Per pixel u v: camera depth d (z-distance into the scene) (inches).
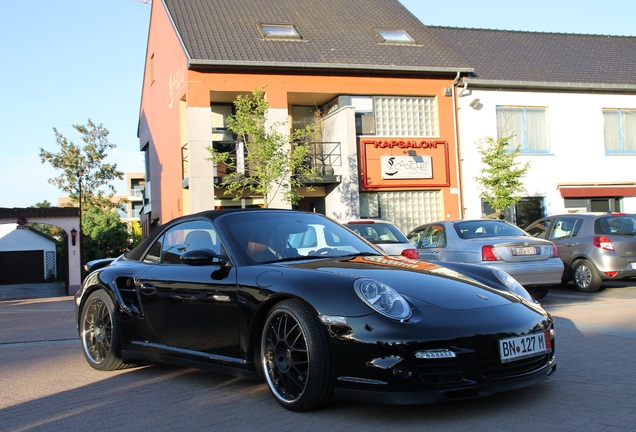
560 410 141.9
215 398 164.7
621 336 238.2
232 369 163.0
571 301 384.2
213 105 768.9
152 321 188.7
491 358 137.6
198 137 697.0
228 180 660.7
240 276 163.0
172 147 829.8
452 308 142.5
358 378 135.9
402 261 175.3
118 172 1635.1
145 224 1245.1
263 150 633.6
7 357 247.6
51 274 1573.6
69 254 844.6
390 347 133.0
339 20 852.6
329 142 754.8
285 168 655.8
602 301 376.8
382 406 148.0
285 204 724.7
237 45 734.5
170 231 201.8
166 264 193.3
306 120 818.2
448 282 155.9
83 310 217.2
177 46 761.6
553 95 831.7
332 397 140.9
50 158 1590.8
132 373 203.8
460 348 135.0
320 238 188.9
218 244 178.1
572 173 834.2
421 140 779.4
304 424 137.3
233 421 142.8
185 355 177.6
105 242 1299.2
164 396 169.9
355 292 141.5
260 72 719.1
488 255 351.3
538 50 922.7
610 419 134.1
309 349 141.0
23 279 1572.3
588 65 895.1
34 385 192.1
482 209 799.1
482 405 147.5
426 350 132.9
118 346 201.5
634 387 160.6
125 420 148.3
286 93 730.8
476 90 804.0
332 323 139.6
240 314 159.5
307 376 141.5
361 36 820.0
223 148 764.6
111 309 203.0
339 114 752.3
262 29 780.6
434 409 144.8
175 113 798.5
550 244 364.8
